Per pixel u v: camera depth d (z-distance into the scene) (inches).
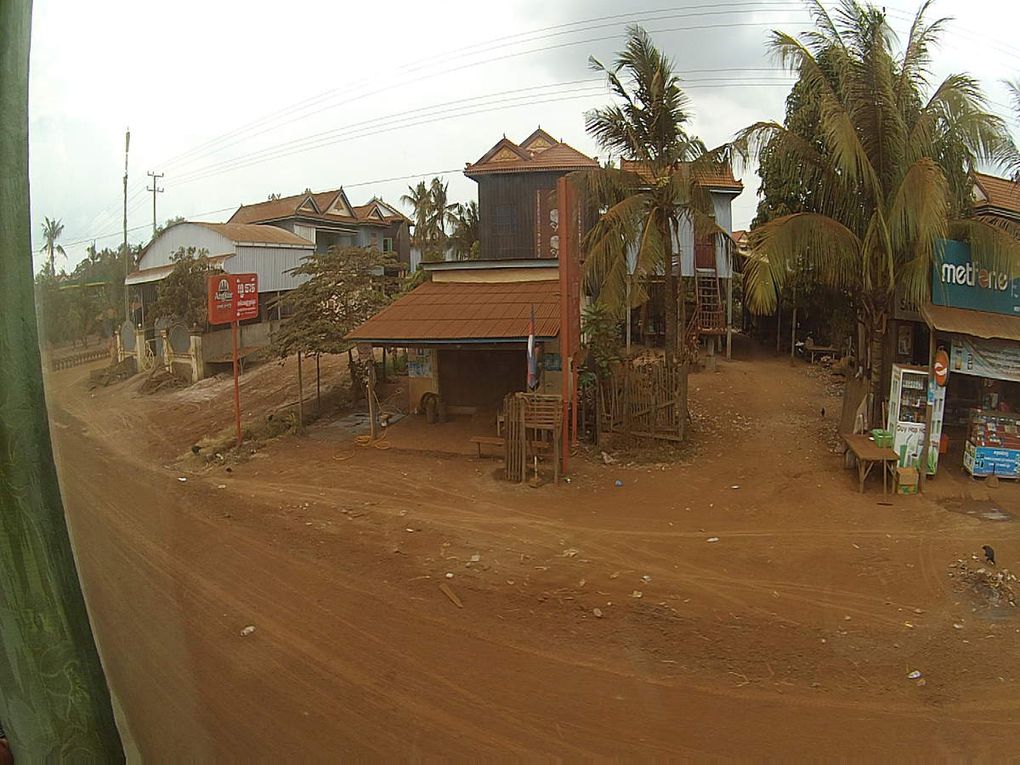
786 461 466.0
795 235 419.5
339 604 253.0
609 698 192.2
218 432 538.3
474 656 217.0
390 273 1010.1
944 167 412.2
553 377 568.7
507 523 361.7
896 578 280.8
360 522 360.8
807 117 473.7
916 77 421.4
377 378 736.3
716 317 834.2
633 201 498.0
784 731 175.9
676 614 251.9
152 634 99.1
